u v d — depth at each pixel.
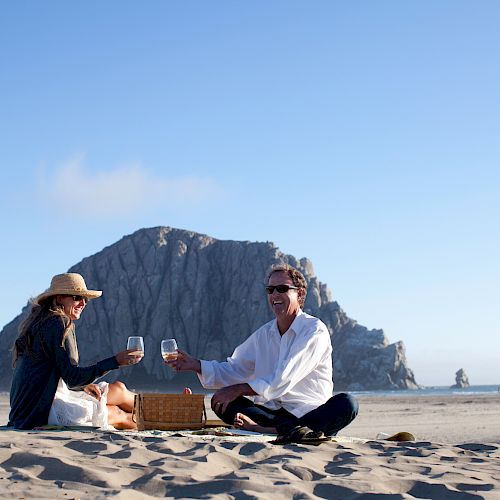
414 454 6.41
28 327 7.52
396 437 7.68
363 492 4.36
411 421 26.84
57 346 7.40
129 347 7.46
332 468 5.36
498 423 24.69
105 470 4.77
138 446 5.78
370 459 5.81
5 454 5.16
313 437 6.60
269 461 5.43
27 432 6.87
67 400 7.61
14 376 7.67
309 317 7.51
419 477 5.10
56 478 4.56
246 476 4.67
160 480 4.48
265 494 4.17
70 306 7.73
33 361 7.48
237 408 7.41
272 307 7.54
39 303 7.79
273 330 7.63
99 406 7.70
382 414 33.84
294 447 6.27
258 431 7.20
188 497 4.17
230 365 7.74
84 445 5.77
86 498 3.92
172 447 5.89
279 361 7.36
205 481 4.45
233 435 6.92
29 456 5.04
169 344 7.64
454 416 30.97
